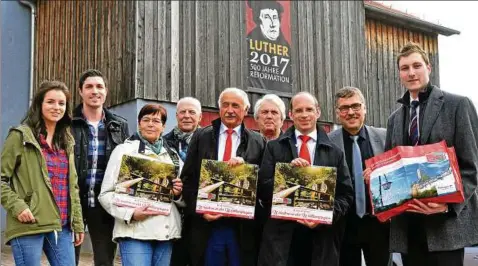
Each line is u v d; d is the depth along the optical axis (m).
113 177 3.90
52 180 3.66
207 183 3.82
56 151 3.74
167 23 9.10
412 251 3.60
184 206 4.03
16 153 3.55
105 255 4.37
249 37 10.14
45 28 11.26
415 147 3.39
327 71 11.24
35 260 3.50
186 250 4.23
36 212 3.49
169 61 9.06
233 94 4.07
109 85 9.17
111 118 4.53
